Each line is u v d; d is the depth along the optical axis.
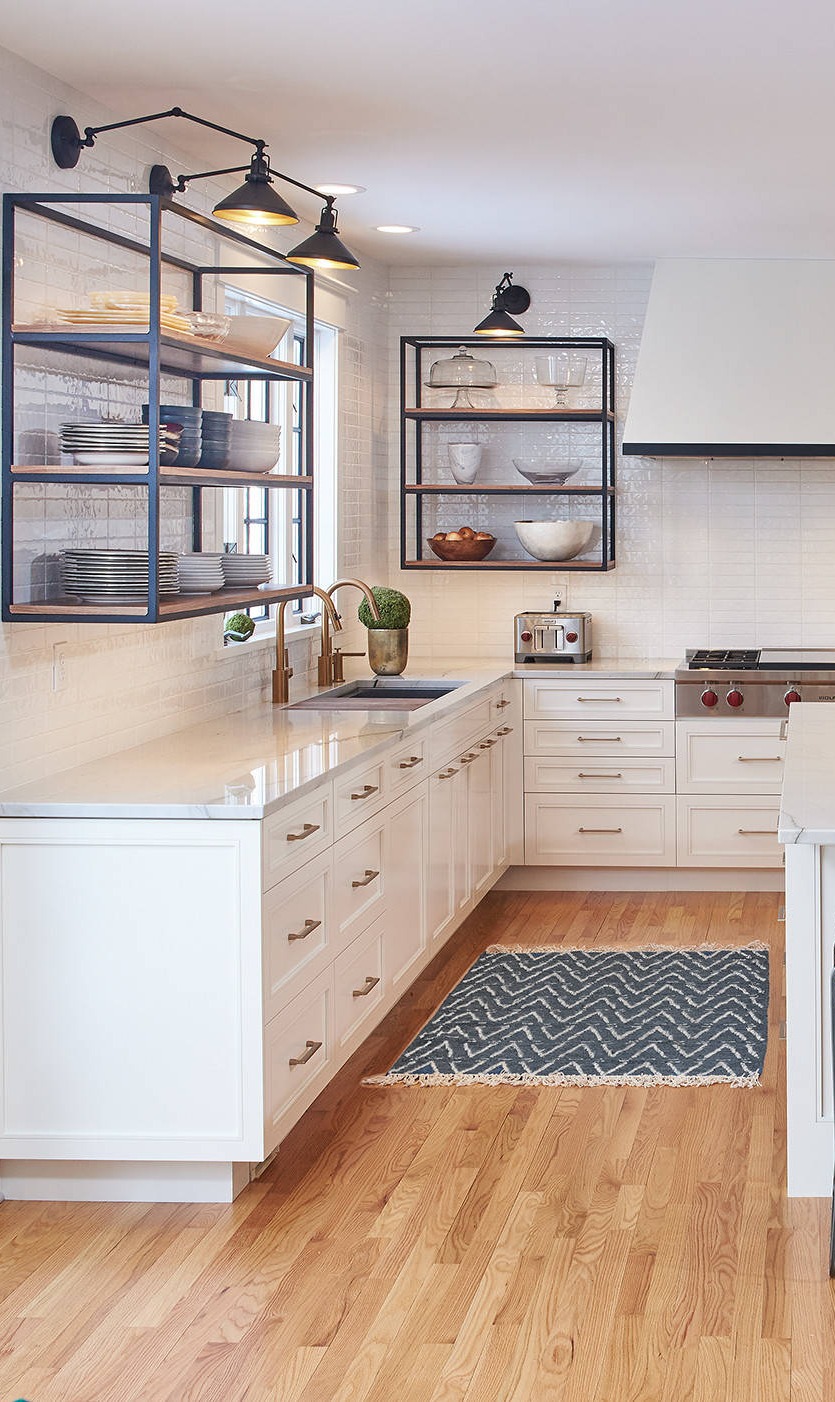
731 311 6.39
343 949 3.99
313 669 5.97
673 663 6.68
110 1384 2.67
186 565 4.02
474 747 5.73
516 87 3.84
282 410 5.78
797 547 6.82
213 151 4.51
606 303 6.81
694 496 6.85
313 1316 2.91
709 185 5.00
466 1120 3.96
